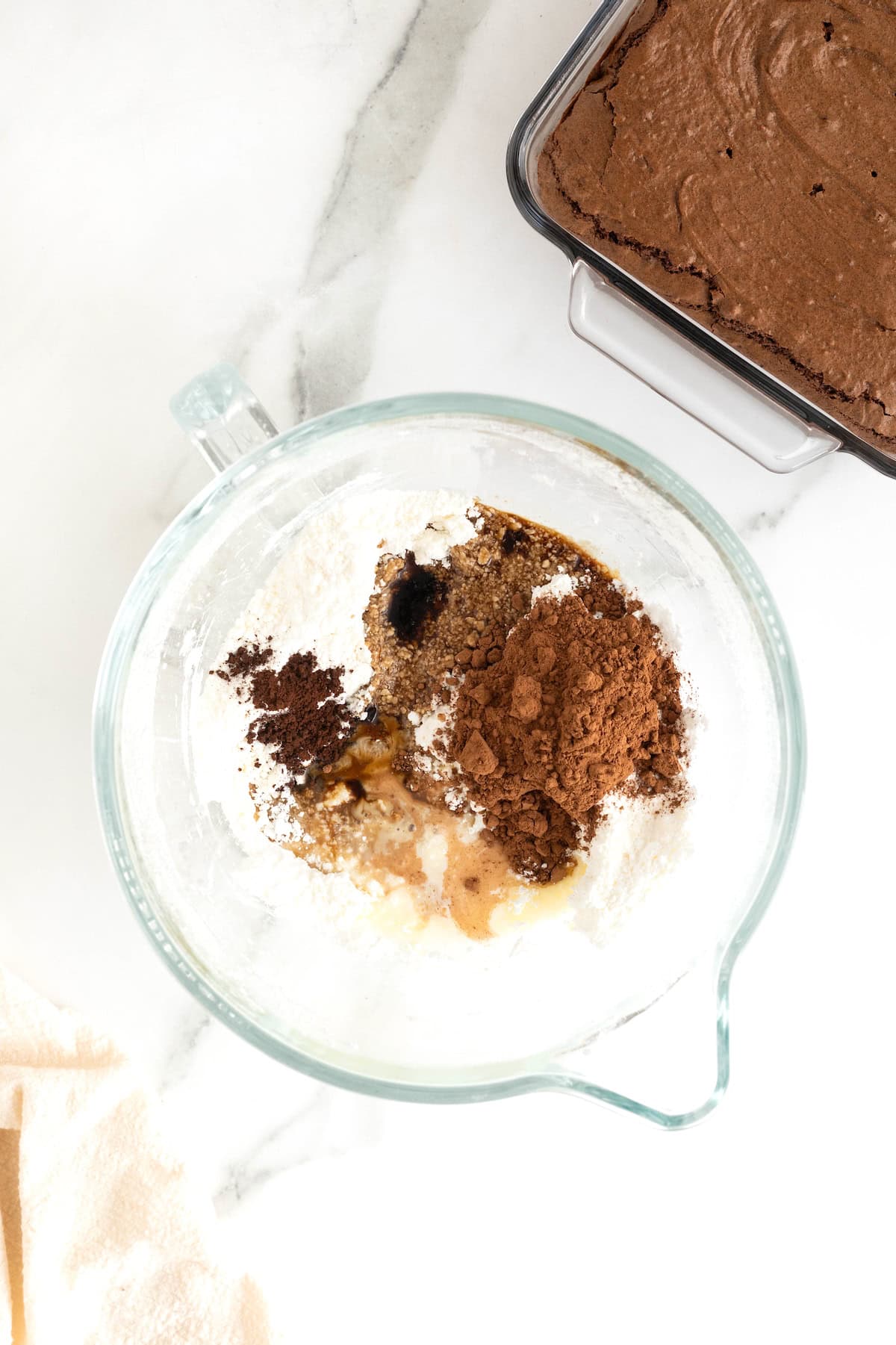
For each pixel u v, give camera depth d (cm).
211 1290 65
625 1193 67
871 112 59
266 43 63
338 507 63
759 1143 67
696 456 65
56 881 66
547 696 62
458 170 64
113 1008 66
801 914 67
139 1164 65
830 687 66
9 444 65
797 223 59
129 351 65
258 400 65
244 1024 62
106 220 64
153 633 63
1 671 65
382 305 64
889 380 59
